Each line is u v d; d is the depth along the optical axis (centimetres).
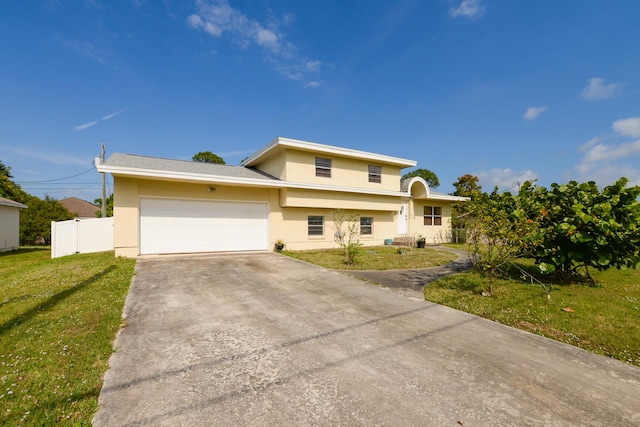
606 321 460
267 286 671
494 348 376
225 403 255
